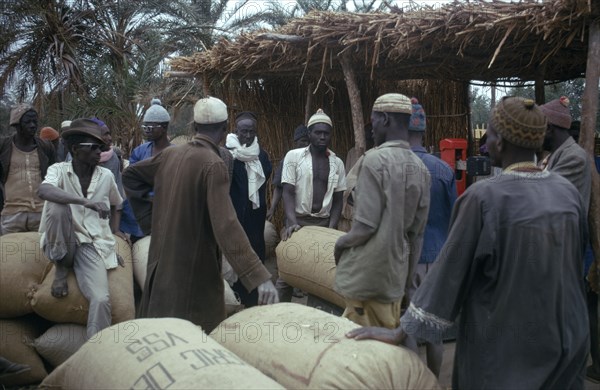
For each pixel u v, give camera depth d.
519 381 2.14
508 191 2.23
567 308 2.21
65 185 3.88
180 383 2.12
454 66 6.28
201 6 19.25
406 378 2.38
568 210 2.21
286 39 5.48
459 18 4.47
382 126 3.07
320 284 4.22
